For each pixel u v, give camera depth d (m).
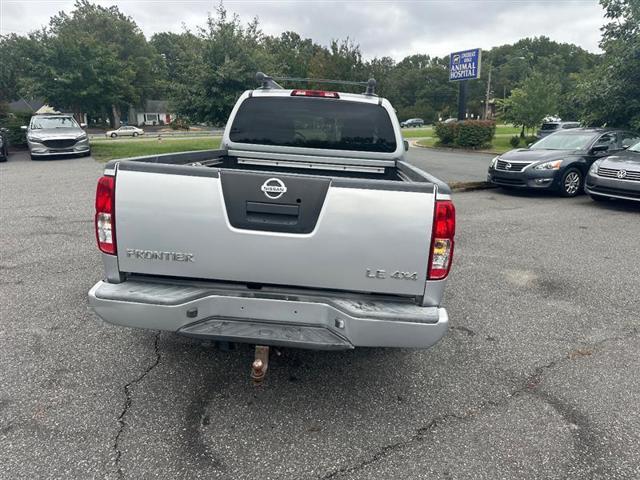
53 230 6.77
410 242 2.50
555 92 26.22
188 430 2.65
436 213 2.48
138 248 2.63
